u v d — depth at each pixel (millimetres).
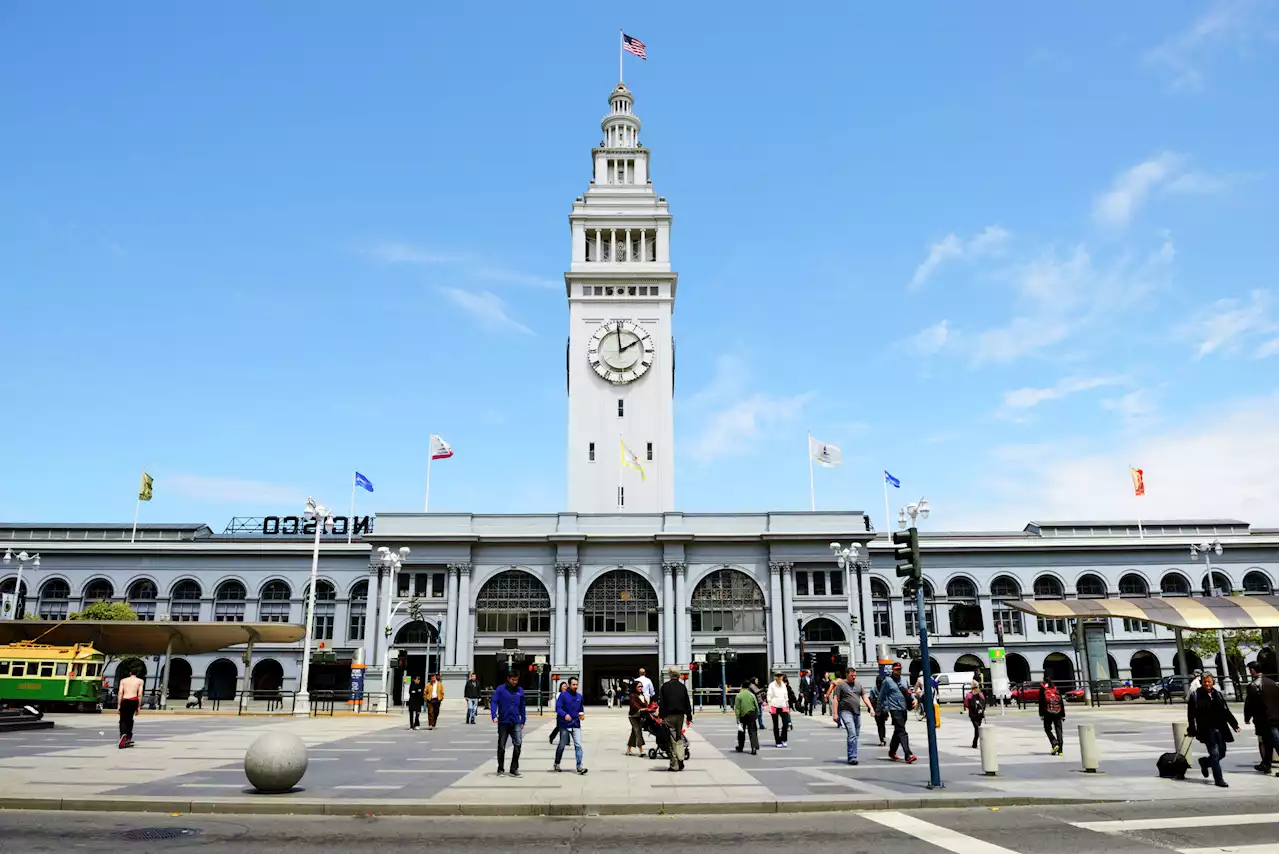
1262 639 82750
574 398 87438
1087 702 68125
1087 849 15352
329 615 89938
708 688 76688
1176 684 72312
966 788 21953
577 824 18281
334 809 19422
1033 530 102625
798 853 15312
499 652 76312
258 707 70438
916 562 23078
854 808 19891
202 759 28281
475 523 79062
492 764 28031
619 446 86125
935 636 93000
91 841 16125
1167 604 64562
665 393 87500
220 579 90250
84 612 82625
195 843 16000
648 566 78188
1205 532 99312
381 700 62000
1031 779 23703
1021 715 53531
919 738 37656
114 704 64375
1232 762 27062
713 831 17406
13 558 89562
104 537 97688
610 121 98500
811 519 79188
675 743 26266
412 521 78375
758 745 32469
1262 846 15328
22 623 64250
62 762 27203
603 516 79500
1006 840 16203
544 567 78125
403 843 16172
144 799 19797
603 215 92312
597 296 90000
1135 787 22094
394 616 76750
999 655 60188
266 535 102312
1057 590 94438
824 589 78125
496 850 15609
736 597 78250
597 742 36562
